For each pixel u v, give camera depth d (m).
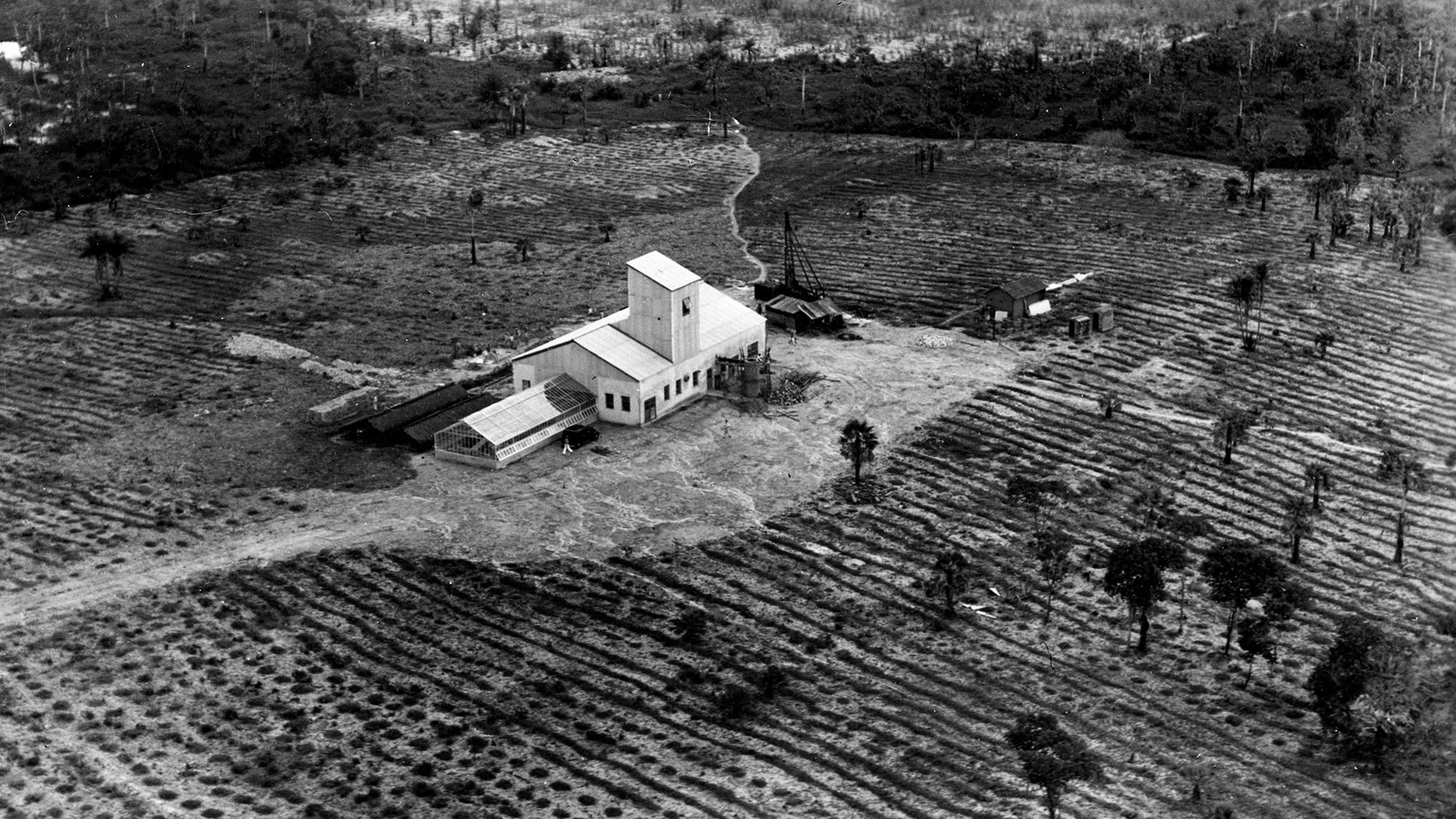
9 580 154.88
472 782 123.50
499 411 179.12
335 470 177.50
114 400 199.75
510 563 155.75
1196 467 172.12
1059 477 170.50
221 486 174.62
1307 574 150.38
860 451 170.88
